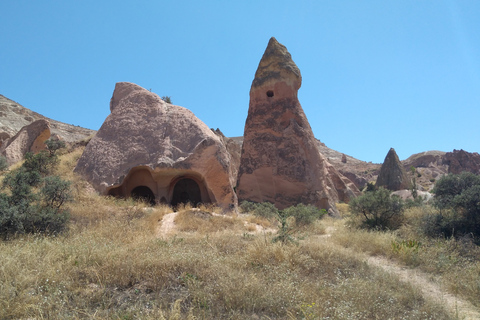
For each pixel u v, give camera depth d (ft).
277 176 81.35
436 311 18.63
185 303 16.92
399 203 48.24
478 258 29.84
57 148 57.00
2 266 18.06
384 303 18.79
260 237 30.32
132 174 50.21
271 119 86.02
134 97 56.59
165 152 49.42
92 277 18.85
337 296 18.75
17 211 28.81
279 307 17.06
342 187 128.16
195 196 53.72
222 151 51.39
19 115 209.36
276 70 88.79
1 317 14.44
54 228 30.40
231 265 21.86
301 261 24.02
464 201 38.06
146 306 16.17
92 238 26.81
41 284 17.61
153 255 21.61
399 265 29.30
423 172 232.94
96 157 49.93
